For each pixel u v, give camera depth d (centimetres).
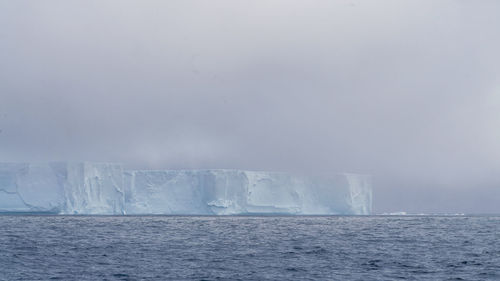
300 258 12306
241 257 12450
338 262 11612
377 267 10838
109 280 9188
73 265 10962
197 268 10594
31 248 14150
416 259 12175
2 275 9650
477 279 9438
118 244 15588
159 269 10431
